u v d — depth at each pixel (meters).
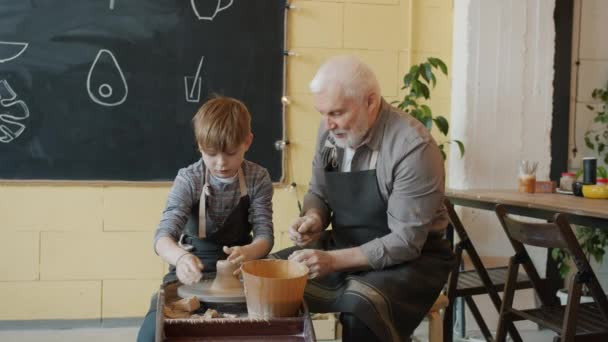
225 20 2.59
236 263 1.32
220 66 2.59
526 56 2.67
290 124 2.66
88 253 2.57
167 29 2.55
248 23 2.60
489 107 2.65
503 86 2.66
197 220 1.61
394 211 1.40
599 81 2.91
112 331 2.55
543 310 1.91
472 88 2.63
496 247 2.72
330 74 1.38
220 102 1.51
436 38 2.74
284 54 2.62
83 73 2.51
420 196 1.38
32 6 2.47
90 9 2.50
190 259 1.29
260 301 1.10
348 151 1.56
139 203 2.59
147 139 2.57
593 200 1.99
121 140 2.55
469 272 2.42
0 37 2.45
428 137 1.43
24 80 2.48
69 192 2.54
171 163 2.59
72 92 2.51
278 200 2.66
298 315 1.14
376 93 1.42
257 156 2.64
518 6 2.64
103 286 2.59
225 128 1.42
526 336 2.64
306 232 1.50
